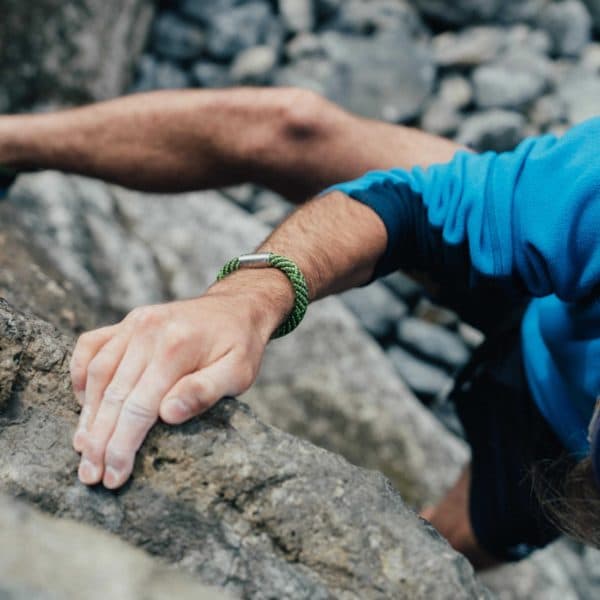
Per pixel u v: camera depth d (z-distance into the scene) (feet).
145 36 10.41
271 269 3.52
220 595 2.51
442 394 8.80
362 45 10.61
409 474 7.47
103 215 7.84
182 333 2.96
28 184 7.43
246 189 9.69
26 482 2.97
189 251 8.23
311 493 3.02
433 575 2.93
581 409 4.14
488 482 5.22
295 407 7.51
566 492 3.71
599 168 3.43
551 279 3.64
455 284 4.14
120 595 2.23
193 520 2.96
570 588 7.56
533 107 10.75
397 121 10.24
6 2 8.70
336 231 3.78
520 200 3.67
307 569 2.95
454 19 11.25
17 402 3.16
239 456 3.03
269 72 10.35
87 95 9.59
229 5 10.64
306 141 4.95
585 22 11.59
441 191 3.92
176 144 5.12
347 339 8.05
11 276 5.32
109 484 2.93
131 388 2.94
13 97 8.93
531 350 4.49
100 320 5.91
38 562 2.19
